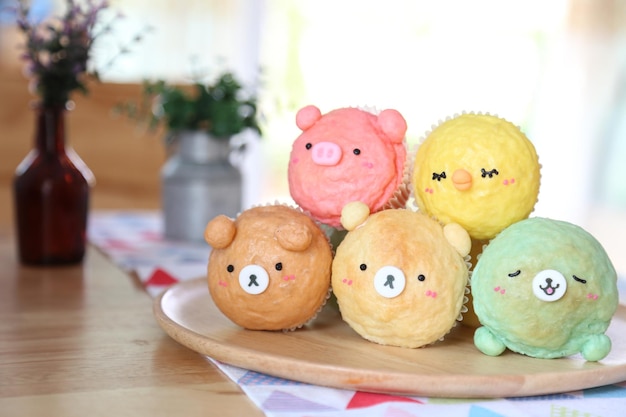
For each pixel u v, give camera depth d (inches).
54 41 30.6
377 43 96.7
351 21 96.0
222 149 35.9
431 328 21.5
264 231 22.3
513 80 95.0
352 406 19.0
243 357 20.1
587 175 83.6
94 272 30.5
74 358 21.3
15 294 27.0
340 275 22.0
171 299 24.8
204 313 24.1
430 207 22.7
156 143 53.6
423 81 97.4
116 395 19.3
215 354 20.6
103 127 52.5
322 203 23.1
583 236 21.1
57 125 31.3
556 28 85.5
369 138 23.1
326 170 23.0
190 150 35.7
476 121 22.8
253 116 37.2
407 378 19.1
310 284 22.2
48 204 30.7
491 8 95.0
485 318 21.2
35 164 31.0
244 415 18.6
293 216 22.6
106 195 52.9
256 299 22.1
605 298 20.7
